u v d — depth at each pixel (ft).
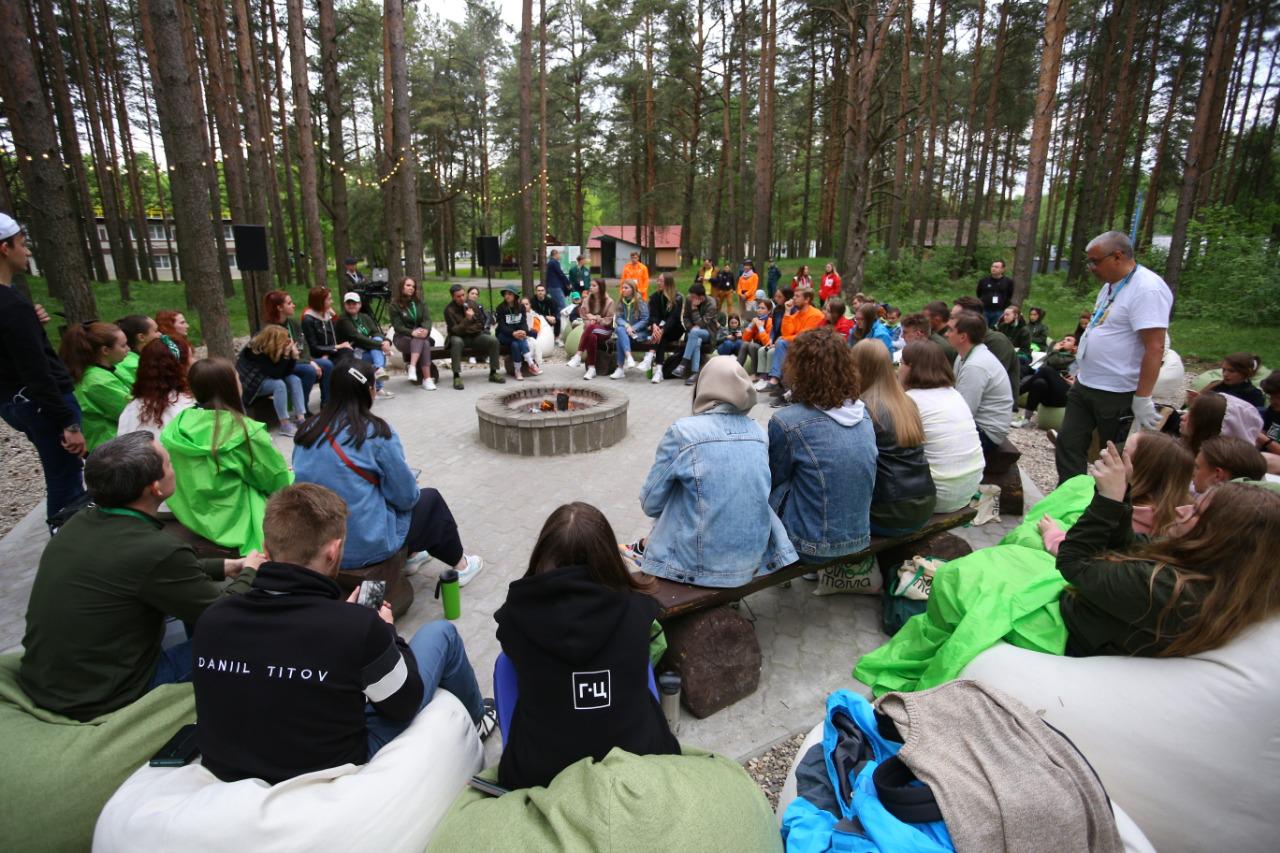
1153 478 8.13
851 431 9.51
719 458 8.76
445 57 119.65
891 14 49.32
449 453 20.01
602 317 32.89
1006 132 118.83
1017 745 5.39
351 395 10.29
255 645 5.51
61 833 5.80
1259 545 5.92
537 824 5.01
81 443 13.17
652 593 8.88
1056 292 67.62
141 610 6.85
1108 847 5.08
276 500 6.17
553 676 5.56
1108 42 72.69
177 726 6.61
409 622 11.12
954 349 16.88
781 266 102.99
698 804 4.96
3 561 13.44
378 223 106.93
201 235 21.88
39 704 6.56
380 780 5.67
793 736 8.68
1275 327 48.93
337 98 46.62
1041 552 9.12
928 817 5.08
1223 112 79.36
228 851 5.07
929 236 130.82
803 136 110.73
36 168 20.98
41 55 58.95
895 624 10.62
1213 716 5.85
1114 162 73.56
